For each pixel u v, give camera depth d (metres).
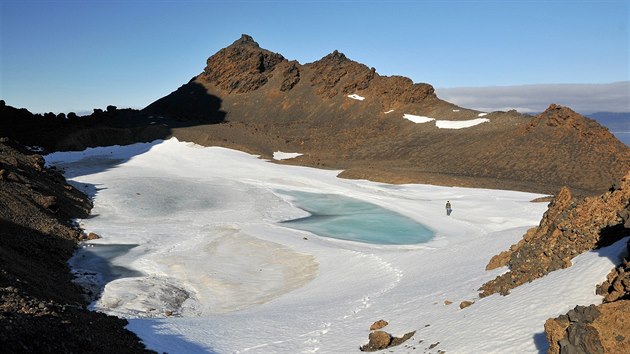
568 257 20.73
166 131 128.38
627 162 85.12
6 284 22.55
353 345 20.55
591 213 21.66
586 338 12.30
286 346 21.50
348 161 115.12
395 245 46.56
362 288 31.59
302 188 82.19
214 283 36.22
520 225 52.59
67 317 19.80
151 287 34.22
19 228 40.69
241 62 193.62
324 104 167.00
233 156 112.25
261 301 32.75
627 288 14.70
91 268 38.94
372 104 156.25
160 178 87.81
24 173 57.88
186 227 54.44
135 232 51.22
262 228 53.88
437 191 77.69
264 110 175.62
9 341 15.21
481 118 126.94
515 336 15.84
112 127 134.38
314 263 40.69
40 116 139.75
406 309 24.09
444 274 29.97
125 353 18.80
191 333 23.16
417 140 122.44
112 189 76.00
